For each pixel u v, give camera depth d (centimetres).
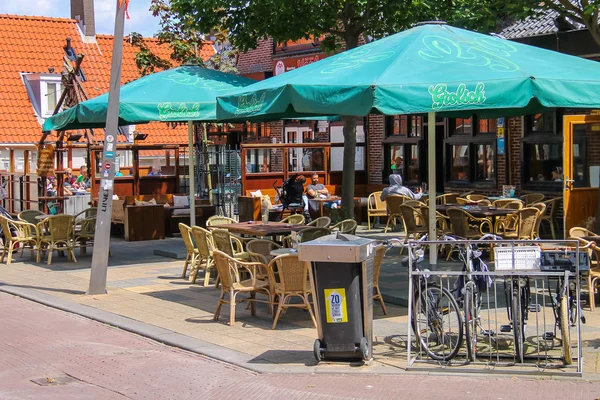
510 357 786
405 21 1606
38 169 2036
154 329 975
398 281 1228
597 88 908
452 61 947
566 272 748
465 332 796
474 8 1436
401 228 1969
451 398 675
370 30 1669
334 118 1594
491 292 1138
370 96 870
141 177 2152
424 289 802
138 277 1381
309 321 1009
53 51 3438
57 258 1662
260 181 2108
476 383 718
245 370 795
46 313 1114
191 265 1348
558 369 744
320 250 770
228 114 1073
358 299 781
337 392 705
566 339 753
